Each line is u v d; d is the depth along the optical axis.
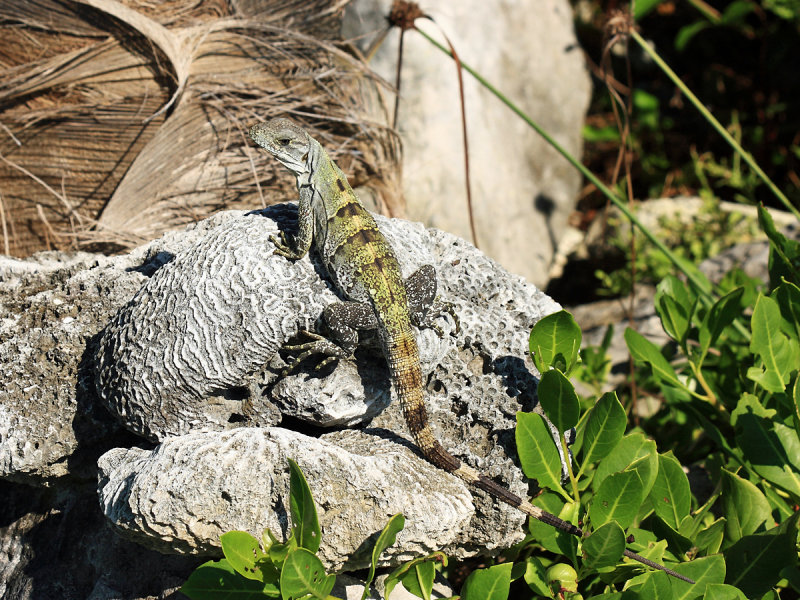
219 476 1.91
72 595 2.04
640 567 1.96
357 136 2.46
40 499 2.09
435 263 2.08
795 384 2.00
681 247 3.43
